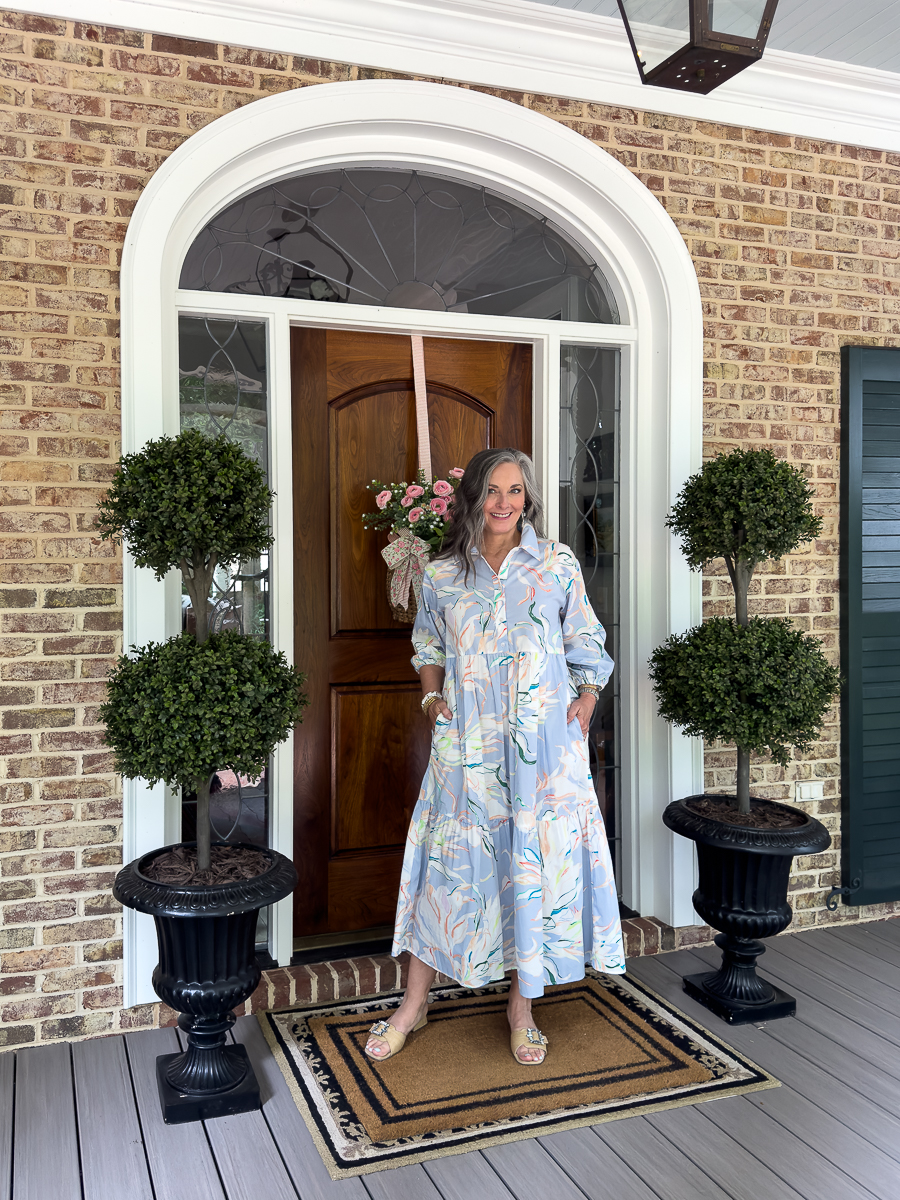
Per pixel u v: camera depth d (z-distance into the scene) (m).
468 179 3.06
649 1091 2.28
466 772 2.33
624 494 3.28
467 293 3.10
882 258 3.47
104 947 2.56
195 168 2.58
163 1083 2.25
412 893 2.48
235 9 2.62
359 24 2.74
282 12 2.66
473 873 2.32
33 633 2.48
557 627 2.39
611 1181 1.95
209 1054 2.23
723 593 3.24
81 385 2.52
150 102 2.57
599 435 3.29
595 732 3.31
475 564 2.39
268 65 2.69
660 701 3.10
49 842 2.50
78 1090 2.28
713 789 3.25
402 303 3.01
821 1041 2.55
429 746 3.19
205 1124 2.15
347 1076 2.33
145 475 2.07
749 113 3.22
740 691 2.59
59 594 2.50
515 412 3.25
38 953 2.50
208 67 2.63
